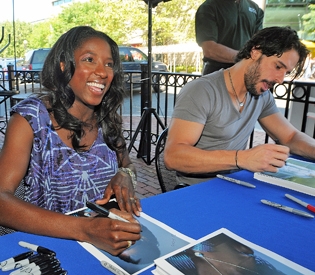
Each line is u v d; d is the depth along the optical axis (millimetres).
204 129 1787
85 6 18094
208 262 803
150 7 3871
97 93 1263
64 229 903
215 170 1497
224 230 974
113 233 831
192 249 858
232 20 2979
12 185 1086
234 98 1769
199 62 15000
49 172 1254
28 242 889
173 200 1200
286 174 1481
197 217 1080
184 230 994
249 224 1048
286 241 956
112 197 1201
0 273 760
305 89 2895
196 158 1507
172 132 1663
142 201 1181
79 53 1223
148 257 845
